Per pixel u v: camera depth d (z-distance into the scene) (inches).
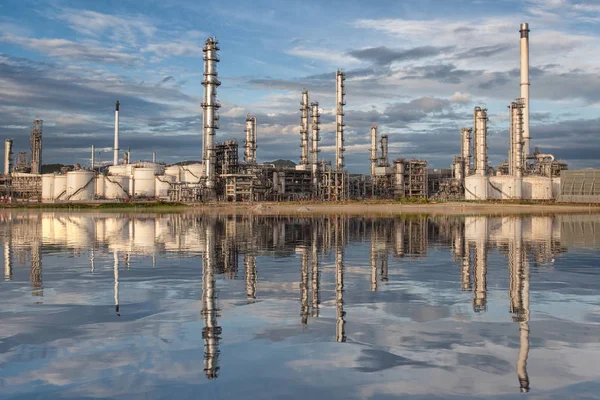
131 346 550.6
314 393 423.2
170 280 996.6
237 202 7042.3
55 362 499.2
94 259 1360.7
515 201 7121.1
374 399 410.6
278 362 498.9
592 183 7140.8
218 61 7096.5
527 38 7805.1
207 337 584.4
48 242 1904.5
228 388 434.0
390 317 681.0
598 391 426.6
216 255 1456.7
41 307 745.0
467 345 552.1
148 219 3991.1
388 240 1966.0
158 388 434.0
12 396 418.0
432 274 1075.9
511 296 825.5
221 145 7603.4
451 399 410.9
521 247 1674.5
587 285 930.1
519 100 7682.1
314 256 1425.9
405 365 490.0
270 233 2375.7
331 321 658.8
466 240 1958.7
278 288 904.3
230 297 821.9
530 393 422.9
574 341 565.6
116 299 804.6
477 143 7824.8
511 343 559.5
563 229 2618.1
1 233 2402.8
